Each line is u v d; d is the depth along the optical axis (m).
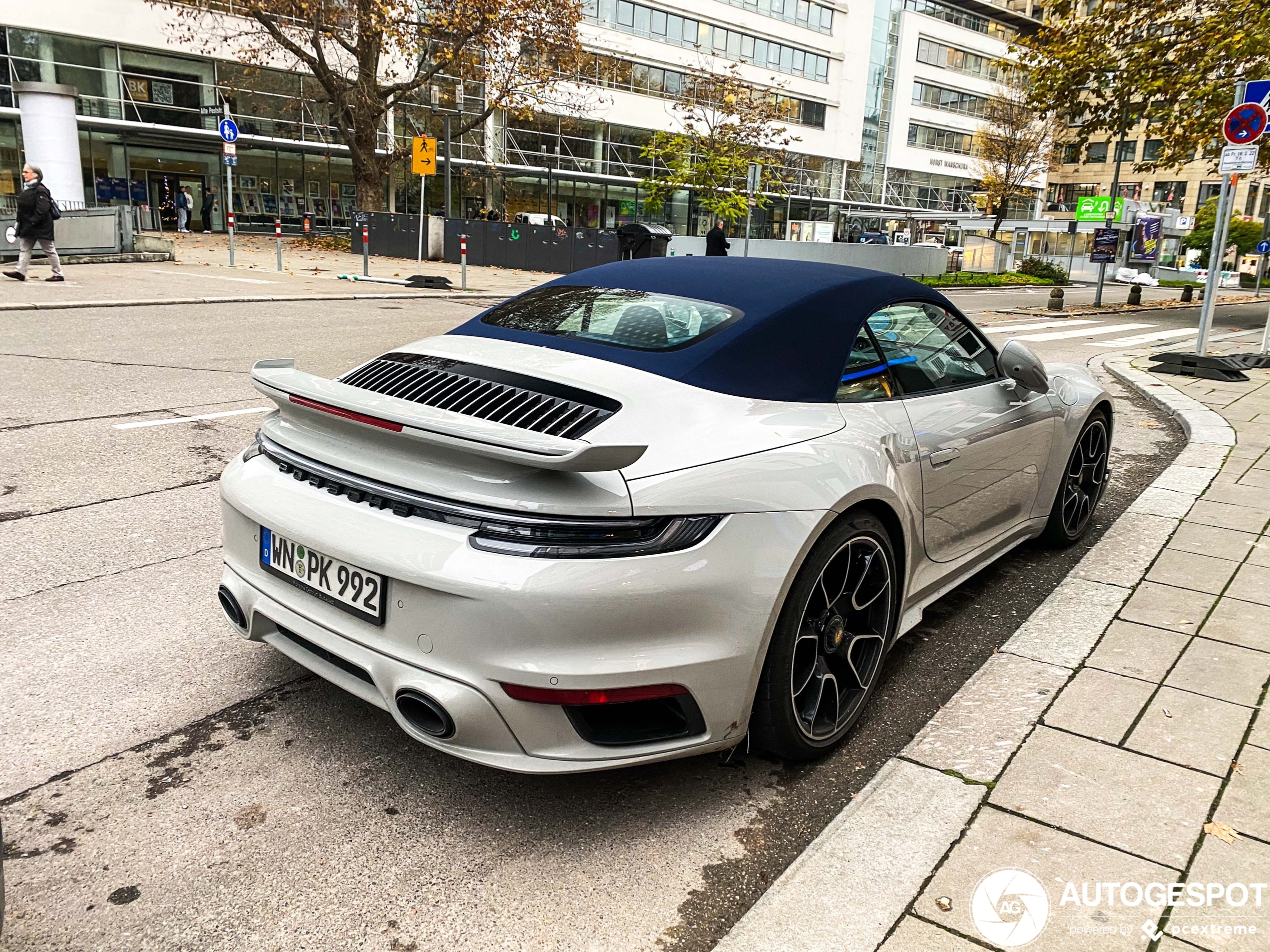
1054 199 73.06
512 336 2.84
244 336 9.96
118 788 2.40
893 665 3.28
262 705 2.85
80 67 27.42
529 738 2.04
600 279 3.20
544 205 39.56
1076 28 19.11
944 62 57.44
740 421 2.40
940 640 3.49
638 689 2.06
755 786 2.54
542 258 25.53
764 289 2.90
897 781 2.44
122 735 2.65
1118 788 2.42
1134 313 22.77
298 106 31.44
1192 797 2.39
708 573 2.12
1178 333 16.98
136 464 5.25
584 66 30.62
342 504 2.26
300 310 12.91
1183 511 4.91
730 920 2.03
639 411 2.28
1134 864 2.13
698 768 2.62
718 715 2.24
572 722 2.05
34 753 2.54
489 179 37.31
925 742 2.64
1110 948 1.88
